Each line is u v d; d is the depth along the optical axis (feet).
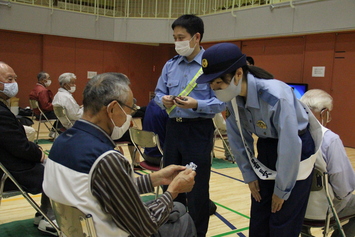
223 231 9.29
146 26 33.35
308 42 24.00
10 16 29.04
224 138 16.75
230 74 5.13
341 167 6.24
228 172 15.81
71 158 4.05
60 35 31.68
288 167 5.08
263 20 25.27
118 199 3.99
